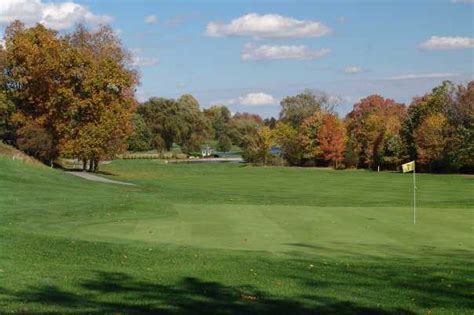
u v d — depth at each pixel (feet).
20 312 28.09
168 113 443.73
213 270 41.45
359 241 59.62
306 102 453.58
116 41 229.86
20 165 145.38
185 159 427.33
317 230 66.28
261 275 39.91
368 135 319.68
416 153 293.02
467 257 51.13
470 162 265.95
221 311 29.14
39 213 75.10
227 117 598.34
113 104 207.00
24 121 205.77
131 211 80.94
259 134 366.43
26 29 217.77
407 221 74.02
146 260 45.57
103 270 40.63
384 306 30.78
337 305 30.91
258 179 237.25
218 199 111.75
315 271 41.98
